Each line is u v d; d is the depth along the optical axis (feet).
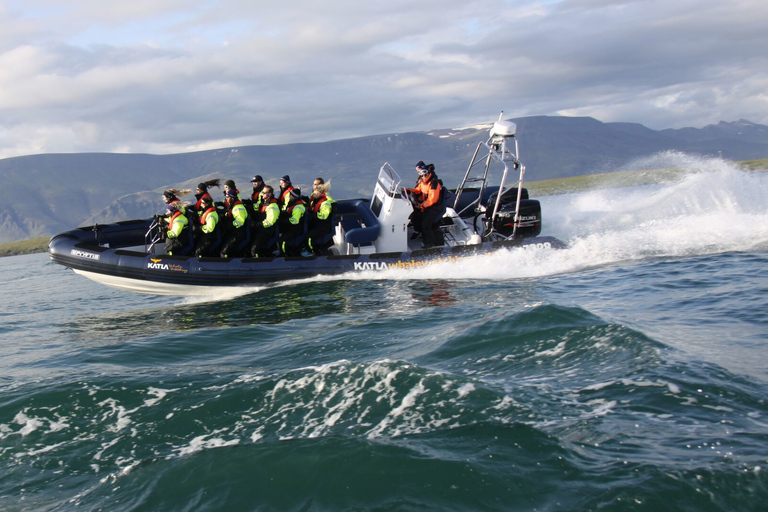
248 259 36.58
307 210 38.04
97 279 37.37
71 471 14.47
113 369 22.31
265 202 37.01
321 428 15.24
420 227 40.63
